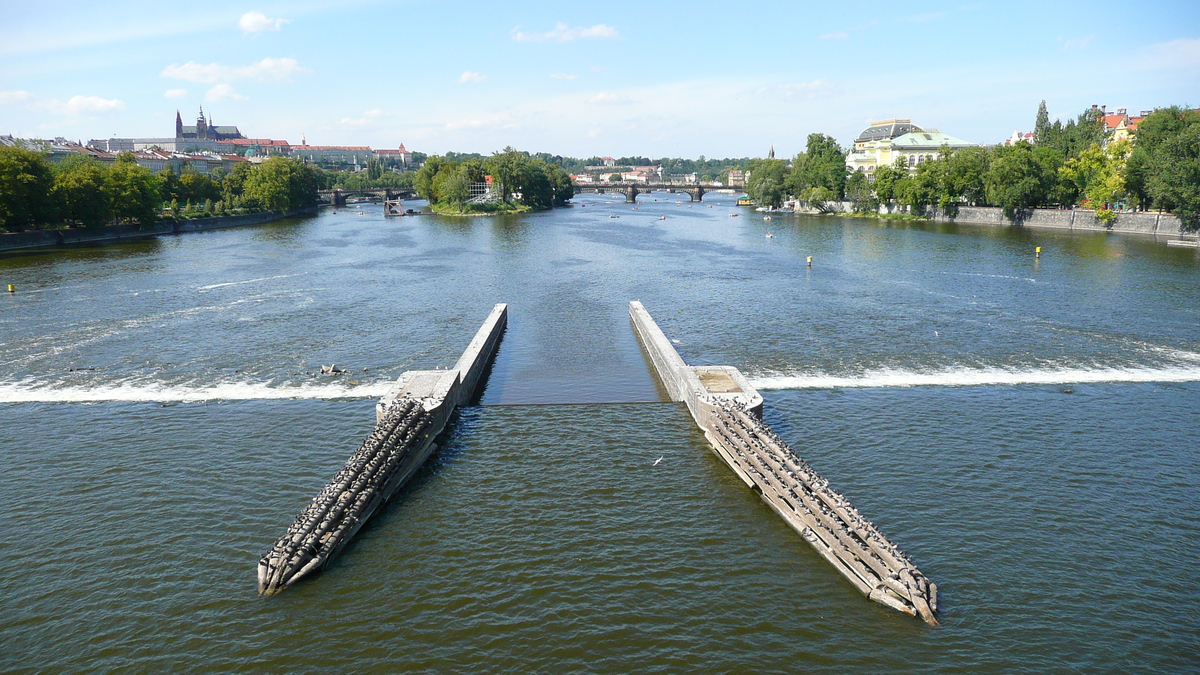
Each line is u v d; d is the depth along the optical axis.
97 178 178.00
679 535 37.19
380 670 27.89
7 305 93.31
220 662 28.36
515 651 28.86
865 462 45.12
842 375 62.75
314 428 50.69
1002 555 35.06
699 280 115.00
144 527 37.78
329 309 92.12
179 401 56.22
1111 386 59.12
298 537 34.16
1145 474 43.31
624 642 29.36
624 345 76.31
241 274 121.06
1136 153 169.50
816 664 28.11
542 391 61.78
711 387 51.72
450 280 116.00
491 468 44.91
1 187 149.38
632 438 49.19
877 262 132.62
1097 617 30.67
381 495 39.97
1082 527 37.53
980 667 27.92
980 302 94.19
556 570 34.16
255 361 67.94
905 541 36.31
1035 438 48.56
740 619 30.72
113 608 31.48
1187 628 29.97
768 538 36.91
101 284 109.50
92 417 52.91
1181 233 160.25
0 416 53.16
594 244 170.25
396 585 33.06
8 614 31.08
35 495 41.19
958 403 55.22
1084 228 185.25
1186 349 70.62
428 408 47.91
